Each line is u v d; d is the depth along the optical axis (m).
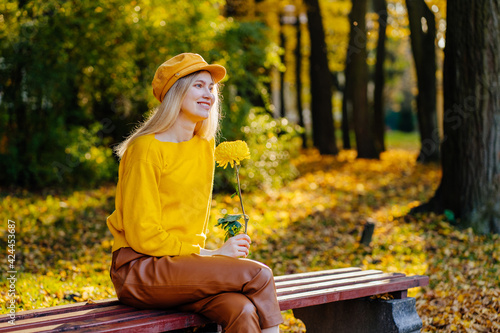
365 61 17.97
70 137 11.36
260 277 2.43
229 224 2.71
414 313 3.39
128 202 2.48
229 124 10.53
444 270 5.62
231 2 14.66
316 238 7.28
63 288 4.59
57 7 10.17
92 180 11.67
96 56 10.54
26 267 5.47
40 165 11.06
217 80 2.79
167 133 2.64
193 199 2.61
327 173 14.81
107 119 11.98
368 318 3.34
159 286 2.44
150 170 2.49
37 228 7.44
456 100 7.50
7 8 10.05
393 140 34.22
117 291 2.53
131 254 2.51
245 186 10.57
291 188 11.80
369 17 18.06
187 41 10.43
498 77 7.34
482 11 7.23
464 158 7.48
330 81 19.47
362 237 6.82
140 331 2.27
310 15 18.34
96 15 10.11
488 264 5.84
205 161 2.71
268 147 10.91
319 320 3.57
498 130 7.38
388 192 11.41
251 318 2.34
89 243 6.90
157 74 2.67
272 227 7.86
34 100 10.84
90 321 2.29
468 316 4.21
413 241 6.84
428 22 14.91
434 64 15.81
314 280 3.25
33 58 10.44
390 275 3.48
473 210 7.40
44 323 2.26
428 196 10.80
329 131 19.70
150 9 10.32
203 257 2.49
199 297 2.43
